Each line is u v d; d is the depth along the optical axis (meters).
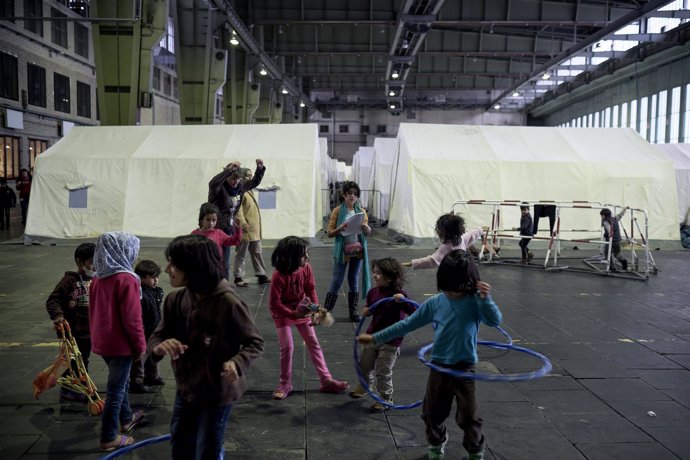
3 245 14.33
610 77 38.50
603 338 6.23
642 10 22.02
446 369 3.11
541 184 15.12
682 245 15.69
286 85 36.38
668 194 15.37
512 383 4.77
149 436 3.71
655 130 34.56
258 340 2.62
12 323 6.58
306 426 3.90
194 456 2.67
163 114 43.06
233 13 22.81
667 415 4.15
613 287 9.39
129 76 17.09
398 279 4.06
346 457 3.47
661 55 31.44
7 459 3.39
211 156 14.71
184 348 2.48
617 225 11.12
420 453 3.53
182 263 2.53
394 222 16.70
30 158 27.92
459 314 3.20
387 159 24.06
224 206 7.38
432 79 45.69
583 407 4.29
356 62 38.97
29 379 4.75
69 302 4.21
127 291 3.38
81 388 4.07
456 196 14.92
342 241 6.70
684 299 8.40
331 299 6.77
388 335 3.32
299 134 15.74
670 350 5.78
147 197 14.52
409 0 21.27
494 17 26.11
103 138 15.68
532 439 3.73
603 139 16.45
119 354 3.42
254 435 3.75
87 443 3.61
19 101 26.66
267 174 14.62
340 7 25.23
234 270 9.02
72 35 32.03
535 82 39.53
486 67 39.16
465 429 3.20
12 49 25.84
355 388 4.45
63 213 14.52
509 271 11.12
